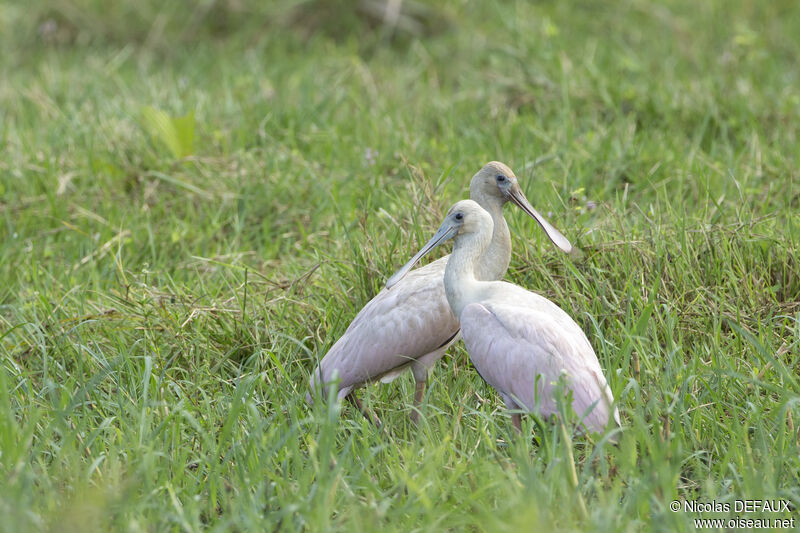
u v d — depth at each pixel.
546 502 6.74
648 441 7.18
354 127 15.69
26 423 8.53
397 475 7.49
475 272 9.81
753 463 7.50
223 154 14.87
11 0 22.88
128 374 9.40
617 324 9.67
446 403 8.93
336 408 7.54
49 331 10.59
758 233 10.79
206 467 8.03
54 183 14.09
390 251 10.79
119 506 7.14
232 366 9.95
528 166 13.52
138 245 12.78
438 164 13.94
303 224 13.10
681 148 14.25
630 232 10.89
